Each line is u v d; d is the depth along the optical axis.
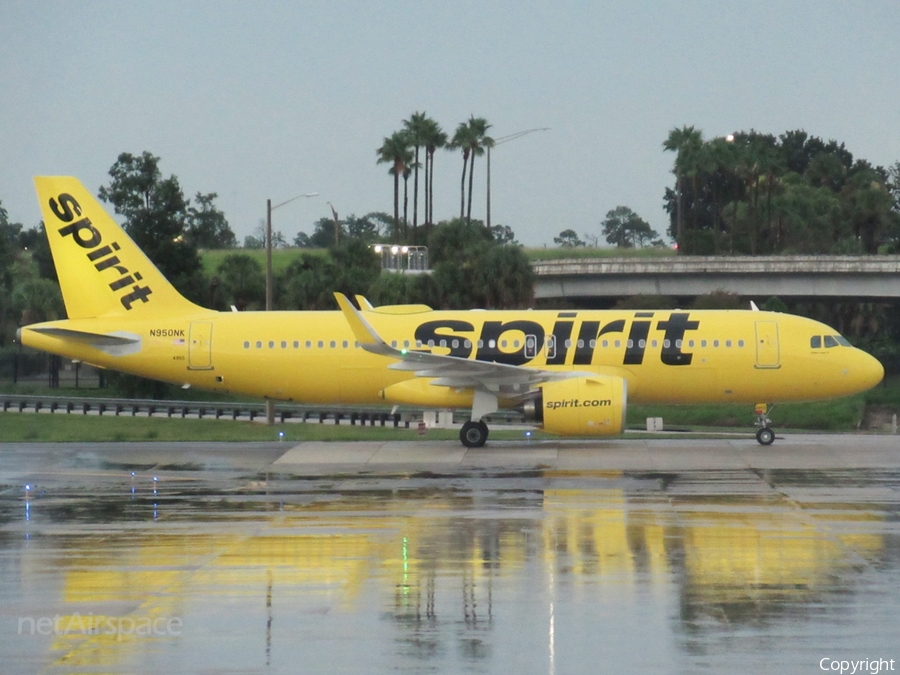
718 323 154.88
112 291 163.12
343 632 62.84
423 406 158.00
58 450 153.38
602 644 60.34
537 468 130.00
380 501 105.94
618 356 153.75
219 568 77.50
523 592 70.50
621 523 92.88
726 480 117.94
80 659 59.22
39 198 162.38
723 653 58.75
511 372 149.50
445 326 157.62
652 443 156.62
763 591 70.19
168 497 109.69
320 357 159.00
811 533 88.06
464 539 86.62
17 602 69.50
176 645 61.09
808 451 143.62
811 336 153.88
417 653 59.34
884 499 104.56
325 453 147.38
